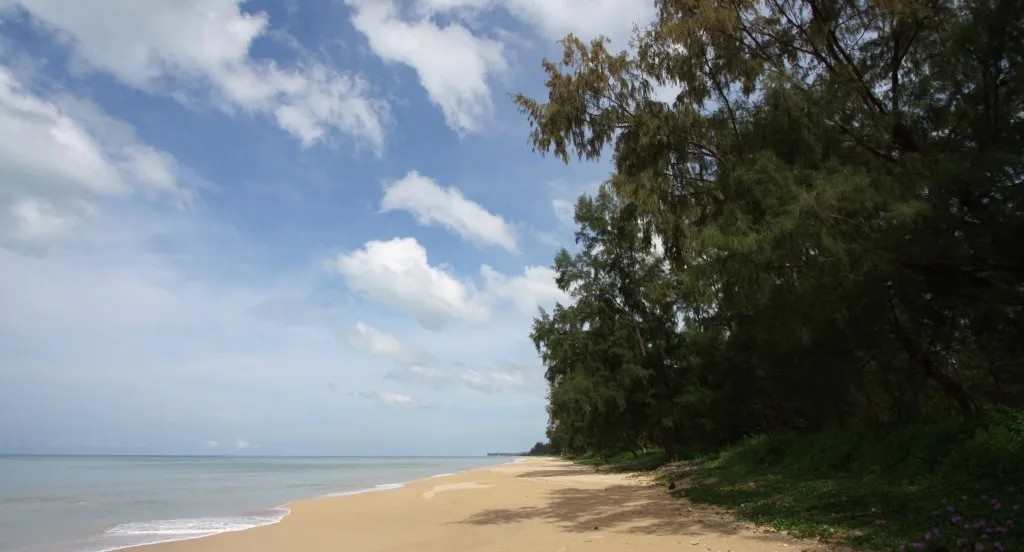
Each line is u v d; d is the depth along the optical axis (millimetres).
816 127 11742
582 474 36094
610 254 37656
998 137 10633
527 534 11742
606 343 37438
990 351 12875
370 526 14086
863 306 11328
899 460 13469
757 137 12273
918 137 12039
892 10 12133
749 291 11047
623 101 14586
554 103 14633
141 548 11812
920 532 8352
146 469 66250
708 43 13461
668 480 23656
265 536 12984
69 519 17281
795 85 12023
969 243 10133
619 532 11312
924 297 11430
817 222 9852
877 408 17188
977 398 14352
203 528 14891
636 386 36531
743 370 27656
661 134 14008
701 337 31250
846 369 14172
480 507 17328
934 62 12430
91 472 55812
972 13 10945
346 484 35312
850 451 15906
